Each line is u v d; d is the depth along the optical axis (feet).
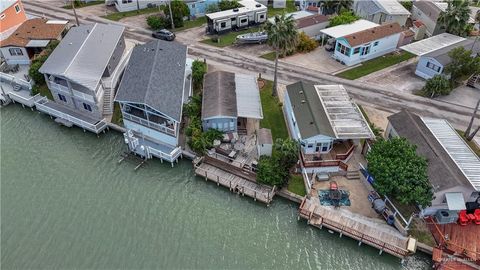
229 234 124.16
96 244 119.96
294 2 281.54
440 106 173.68
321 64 206.69
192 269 113.80
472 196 122.21
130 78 164.04
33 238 121.49
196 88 183.83
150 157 149.89
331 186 131.54
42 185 139.64
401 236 118.83
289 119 160.66
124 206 132.57
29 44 199.21
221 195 137.18
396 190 116.88
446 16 214.28
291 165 137.18
